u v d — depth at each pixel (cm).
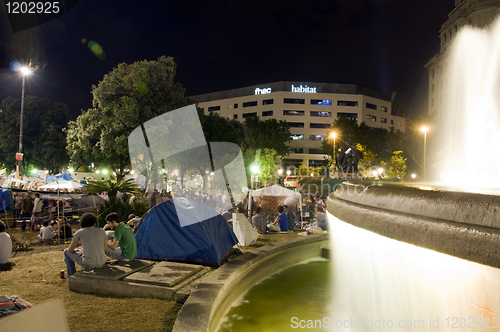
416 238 144
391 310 175
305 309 330
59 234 948
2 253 554
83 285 416
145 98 1933
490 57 471
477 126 465
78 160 3123
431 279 144
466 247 120
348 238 231
